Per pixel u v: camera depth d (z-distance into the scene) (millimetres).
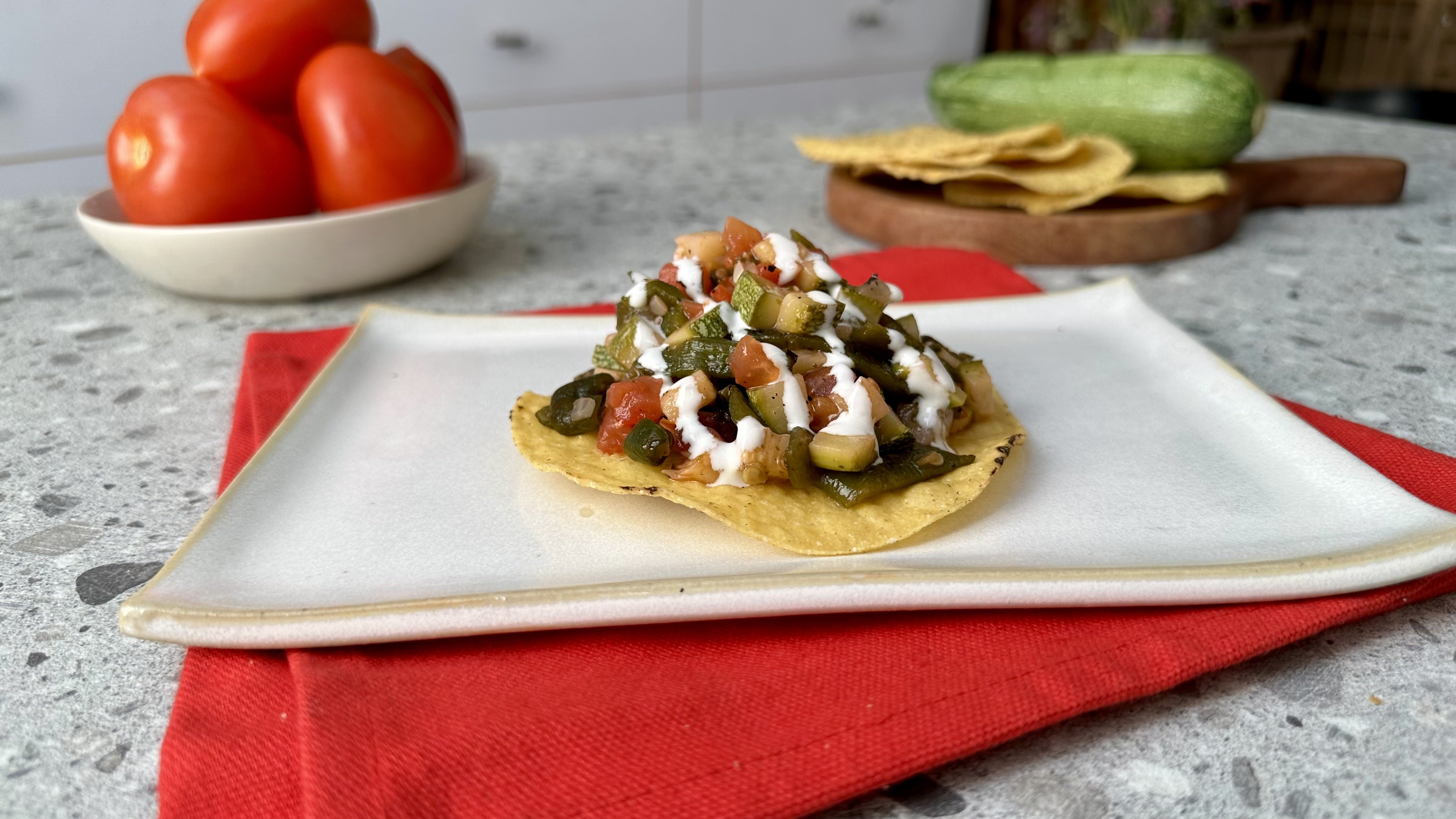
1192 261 548
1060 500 335
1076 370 413
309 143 492
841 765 236
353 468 355
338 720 247
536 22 1155
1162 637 276
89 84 972
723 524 325
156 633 273
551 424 362
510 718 250
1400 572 291
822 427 340
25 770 250
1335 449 340
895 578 283
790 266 364
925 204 555
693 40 1258
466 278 531
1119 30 1181
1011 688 258
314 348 435
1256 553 309
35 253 574
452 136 505
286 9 486
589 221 609
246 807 235
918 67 1438
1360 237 576
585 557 313
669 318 372
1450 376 424
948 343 437
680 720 250
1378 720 262
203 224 476
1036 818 234
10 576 320
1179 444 361
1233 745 254
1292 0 1521
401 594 297
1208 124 563
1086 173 545
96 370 440
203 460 377
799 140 607
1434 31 1407
